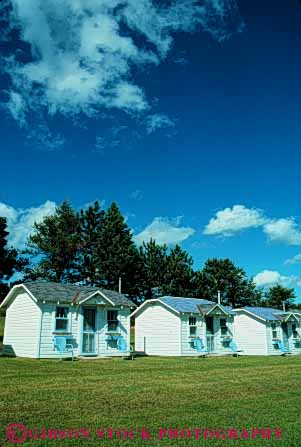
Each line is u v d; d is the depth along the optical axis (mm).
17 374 14789
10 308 25000
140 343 30797
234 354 31125
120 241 52281
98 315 24891
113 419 8109
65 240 51688
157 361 22125
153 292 56062
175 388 11828
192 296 56062
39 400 9672
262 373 16266
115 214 53844
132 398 10156
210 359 24859
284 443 6883
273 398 10578
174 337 28500
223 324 31562
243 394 11078
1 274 41188
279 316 36094
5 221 41562
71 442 6648
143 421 8031
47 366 17891
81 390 11180
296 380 14109
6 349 24344
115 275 49812
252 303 61375
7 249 41906
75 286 26516
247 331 35312
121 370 16750
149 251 56500
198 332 29422
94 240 52812
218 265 62156
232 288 60938
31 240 52562
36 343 22016
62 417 8141
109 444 6613
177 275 55062
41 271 50688
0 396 10086
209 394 10953
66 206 55500
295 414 8805
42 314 22484
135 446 6555
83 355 23516
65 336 22984
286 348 35750
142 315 31172
